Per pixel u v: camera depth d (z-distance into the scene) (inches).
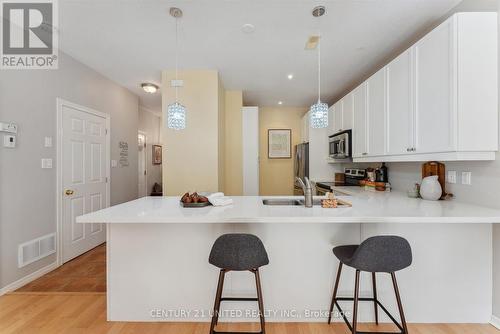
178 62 118.4
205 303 73.4
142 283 72.9
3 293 85.8
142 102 199.5
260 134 212.8
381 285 72.6
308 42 99.0
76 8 78.1
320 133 170.9
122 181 159.8
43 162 100.7
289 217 59.3
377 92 98.7
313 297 73.2
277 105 205.2
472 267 70.1
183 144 126.3
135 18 83.2
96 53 109.9
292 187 211.8
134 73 133.9
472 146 63.4
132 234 72.6
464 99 63.2
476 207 68.9
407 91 80.7
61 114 109.3
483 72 63.4
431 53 70.4
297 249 72.9
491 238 69.6
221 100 142.3
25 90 93.0
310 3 75.4
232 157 159.5
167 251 72.8
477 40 63.2
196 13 80.3
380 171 122.3
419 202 79.4
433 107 70.0
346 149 126.2
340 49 105.1
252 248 56.9
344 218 58.9
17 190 90.4
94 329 68.9
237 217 59.4
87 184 127.3
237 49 105.0
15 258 89.7
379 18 83.0
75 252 119.0
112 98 147.9
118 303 72.8
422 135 74.3
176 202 84.4
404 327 59.2
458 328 68.7
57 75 106.9
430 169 87.6
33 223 96.6
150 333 67.7
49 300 82.0
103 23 86.2
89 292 87.0
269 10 78.7
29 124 94.7
